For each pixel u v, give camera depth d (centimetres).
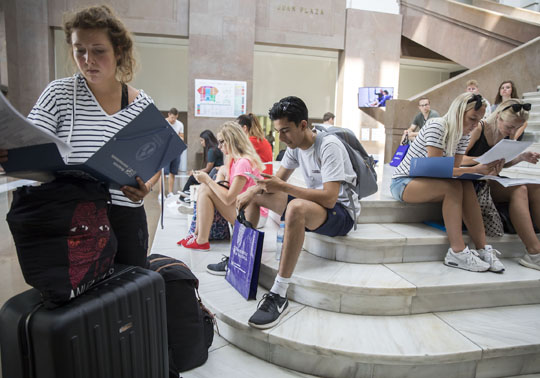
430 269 217
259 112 1146
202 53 863
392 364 166
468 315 198
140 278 127
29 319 102
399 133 594
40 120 119
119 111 131
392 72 989
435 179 222
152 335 131
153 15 845
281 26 916
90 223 112
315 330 181
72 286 106
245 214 243
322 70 1166
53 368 101
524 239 224
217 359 189
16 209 102
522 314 200
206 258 275
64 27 120
